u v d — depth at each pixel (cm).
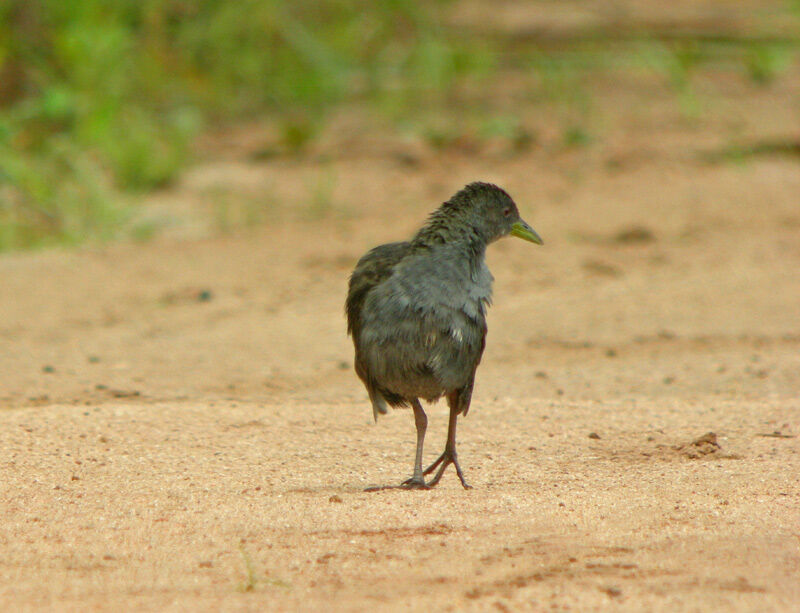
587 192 2056
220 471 845
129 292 1555
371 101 2756
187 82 2567
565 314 1431
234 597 584
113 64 2270
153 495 775
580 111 2683
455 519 716
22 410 1014
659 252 1695
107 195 2011
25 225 1891
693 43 2998
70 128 2169
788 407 1044
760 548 655
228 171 2253
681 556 642
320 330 1382
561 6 3619
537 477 844
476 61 2877
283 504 751
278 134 2517
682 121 2586
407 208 1980
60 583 607
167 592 593
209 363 1245
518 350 1297
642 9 3528
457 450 927
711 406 1057
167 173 2161
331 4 2872
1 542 676
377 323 809
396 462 894
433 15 3062
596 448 927
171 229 1902
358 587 596
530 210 1950
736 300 1466
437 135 2420
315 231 1855
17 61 2266
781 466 849
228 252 1752
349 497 771
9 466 840
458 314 816
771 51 2952
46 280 1614
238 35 2703
